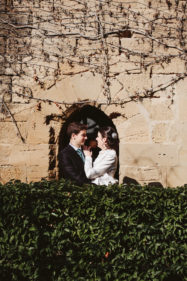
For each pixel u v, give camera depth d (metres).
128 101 5.00
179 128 4.93
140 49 5.00
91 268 3.60
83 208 3.59
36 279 3.64
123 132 5.00
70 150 4.60
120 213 3.55
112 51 5.02
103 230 3.54
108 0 5.02
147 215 3.53
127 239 3.57
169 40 4.99
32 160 5.12
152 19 5.00
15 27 5.15
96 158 4.95
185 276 3.50
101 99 5.03
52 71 5.11
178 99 4.95
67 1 5.08
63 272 3.64
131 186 3.77
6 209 3.64
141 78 4.99
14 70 5.16
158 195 3.53
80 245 3.62
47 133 5.11
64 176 4.80
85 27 5.05
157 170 4.93
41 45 5.12
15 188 3.69
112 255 3.62
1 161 5.16
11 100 5.17
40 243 3.64
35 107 5.13
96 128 5.40
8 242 3.67
